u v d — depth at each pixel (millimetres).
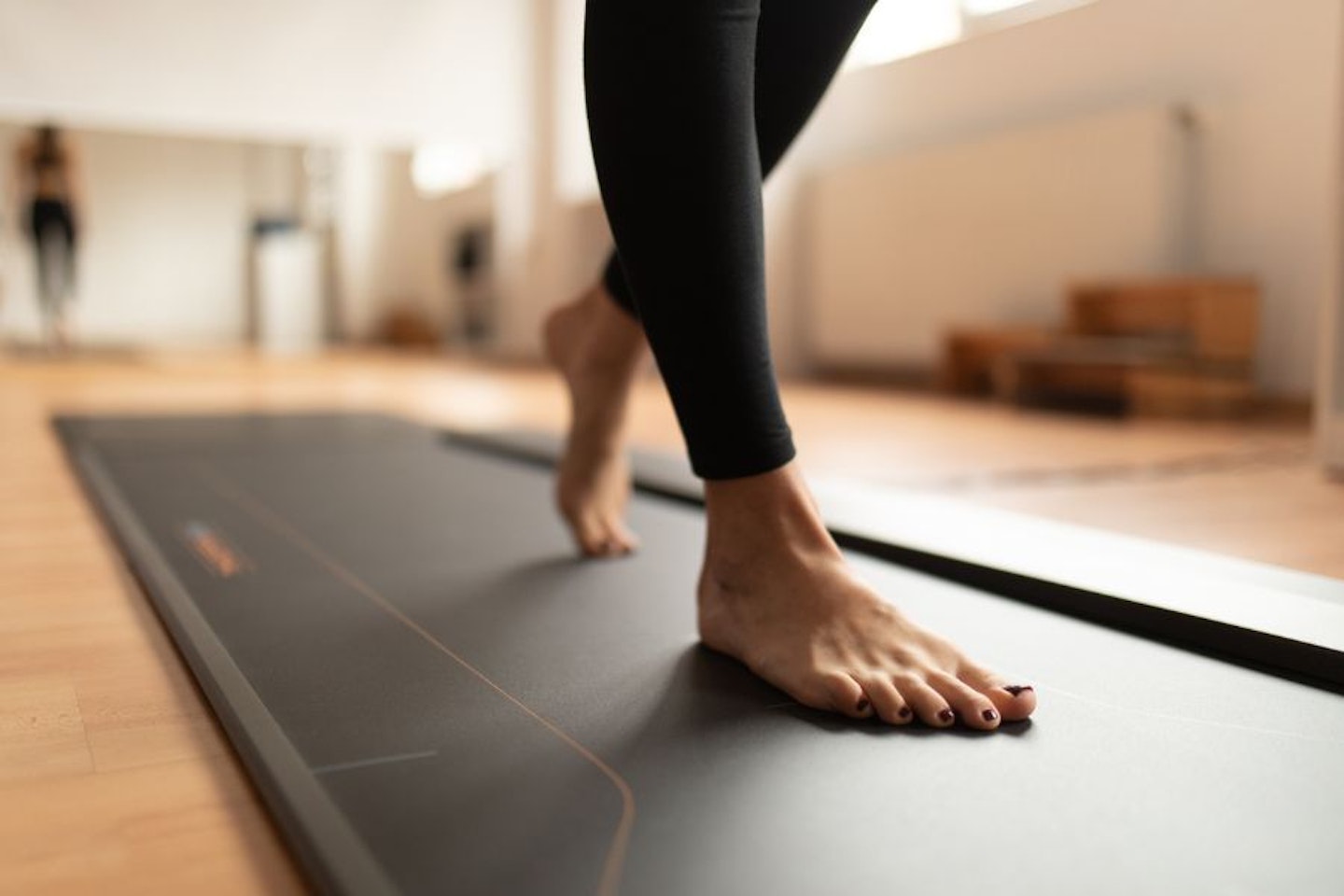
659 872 546
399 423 2932
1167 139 3473
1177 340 3375
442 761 688
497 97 5809
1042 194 3912
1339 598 1066
